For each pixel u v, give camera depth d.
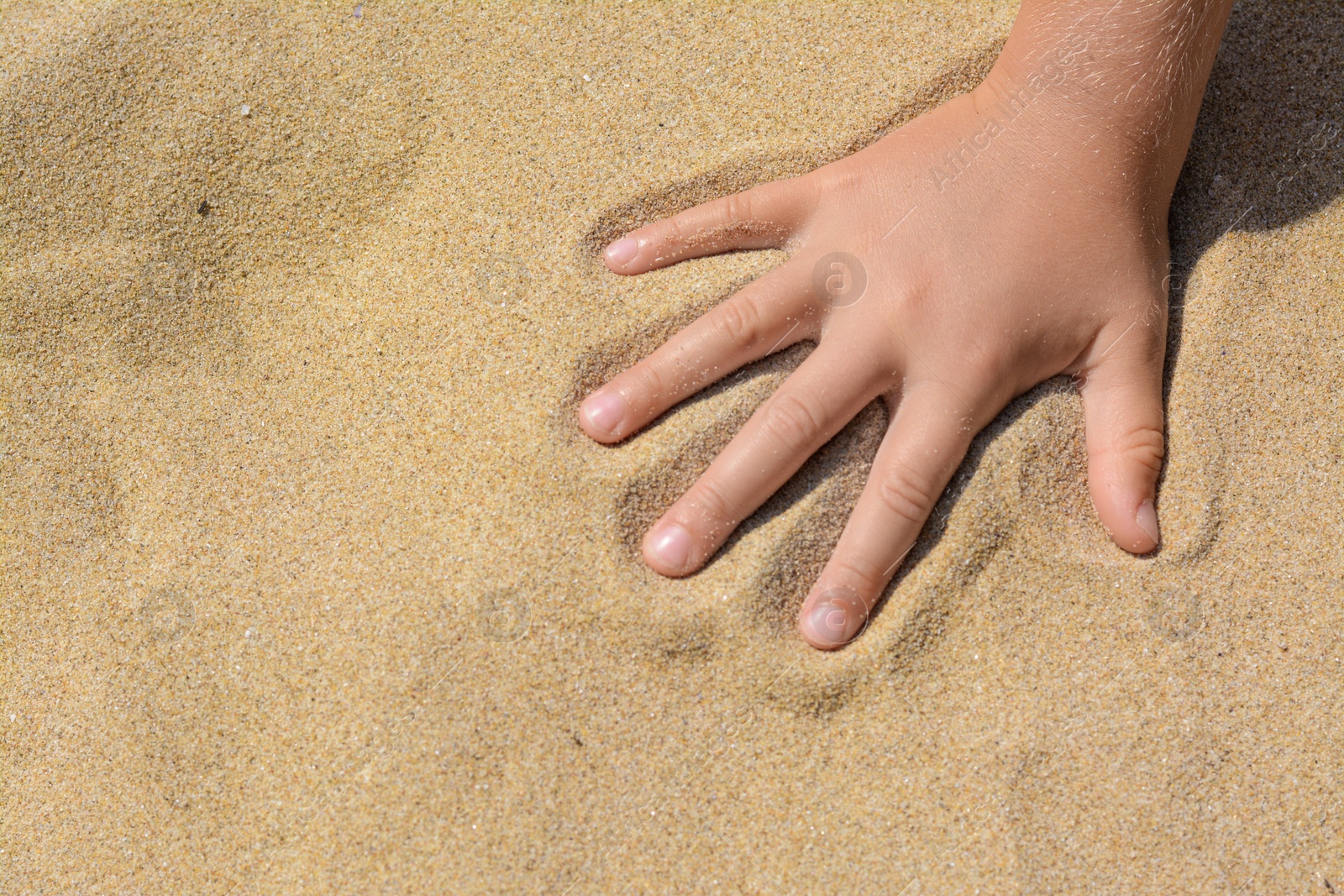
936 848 0.53
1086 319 0.56
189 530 0.57
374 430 0.57
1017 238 0.57
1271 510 0.56
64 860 0.54
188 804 0.54
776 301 0.56
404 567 0.55
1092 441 0.56
